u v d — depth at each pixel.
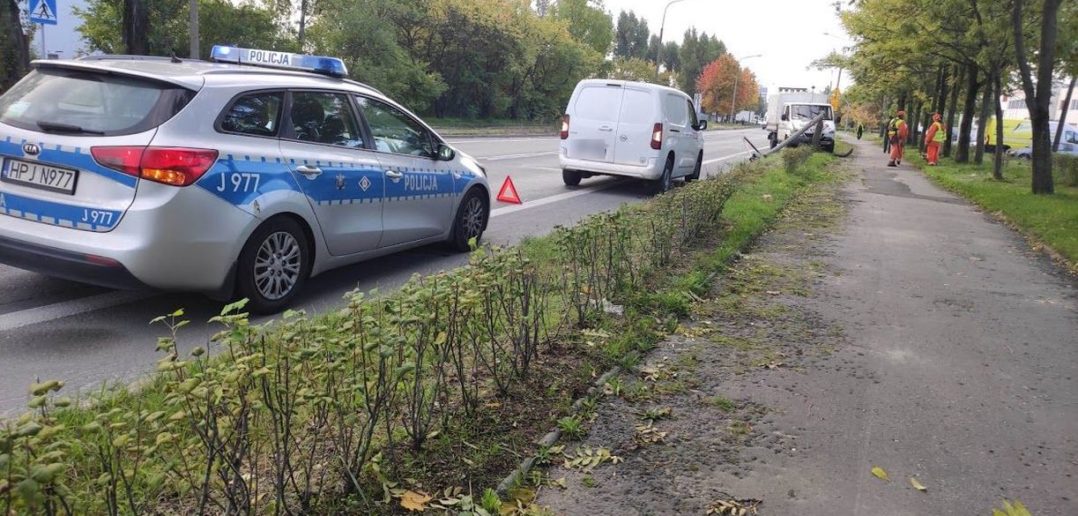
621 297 5.93
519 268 4.35
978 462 3.79
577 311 5.45
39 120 4.88
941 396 4.62
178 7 23.47
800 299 6.71
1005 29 19.08
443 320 3.55
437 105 41.03
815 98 39.88
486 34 41.19
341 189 5.93
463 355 4.23
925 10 21.53
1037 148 15.66
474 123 40.69
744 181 15.20
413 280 3.56
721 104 109.00
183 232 4.75
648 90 13.76
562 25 49.41
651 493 3.32
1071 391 4.82
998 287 7.67
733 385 4.59
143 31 22.16
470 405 3.83
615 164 13.88
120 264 4.63
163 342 2.57
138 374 4.23
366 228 6.33
